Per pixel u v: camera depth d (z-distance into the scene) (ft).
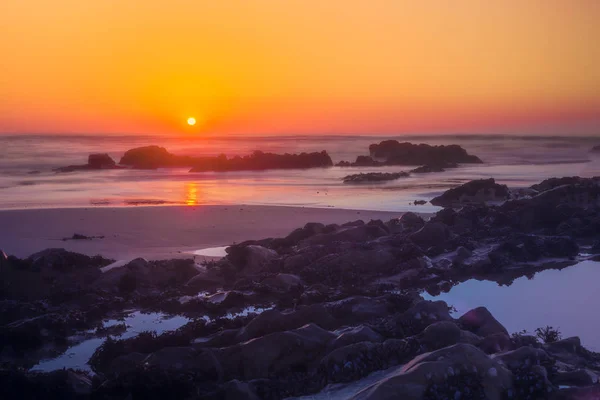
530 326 37.65
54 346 36.19
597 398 25.88
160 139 331.16
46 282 46.73
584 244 61.52
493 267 51.93
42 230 71.72
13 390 28.17
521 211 67.67
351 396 26.71
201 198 107.24
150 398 28.14
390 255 51.55
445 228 59.36
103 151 248.32
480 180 98.73
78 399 28.22
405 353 30.63
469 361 26.48
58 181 143.84
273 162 182.09
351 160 218.79
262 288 44.98
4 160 206.39
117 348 33.71
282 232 69.46
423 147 196.75
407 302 39.14
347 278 47.73
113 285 46.47
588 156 206.18
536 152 220.02
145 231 70.44
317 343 31.86
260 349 31.12
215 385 29.68
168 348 31.63
